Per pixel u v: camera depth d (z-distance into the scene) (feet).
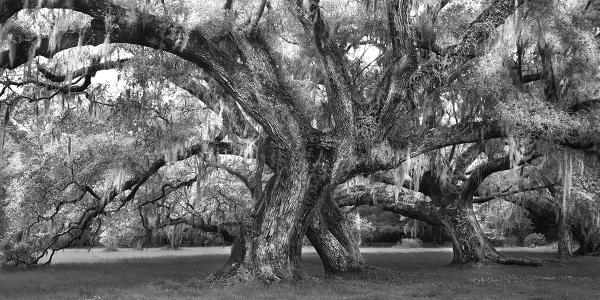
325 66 46.55
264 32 51.44
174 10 43.60
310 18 45.73
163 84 60.80
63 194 75.15
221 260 85.71
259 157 54.34
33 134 74.43
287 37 60.03
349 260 60.39
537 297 38.75
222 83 46.19
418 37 55.06
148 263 78.38
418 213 79.51
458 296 39.55
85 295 39.14
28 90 60.34
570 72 58.08
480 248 75.05
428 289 44.06
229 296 37.04
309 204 46.68
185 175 83.10
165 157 61.36
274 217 45.88
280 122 46.03
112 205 85.76
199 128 63.57
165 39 43.29
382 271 61.82
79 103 61.46
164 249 134.00
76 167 71.15
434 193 77.97
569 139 57.36
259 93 45.60
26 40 41.68
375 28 59.26
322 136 46.75
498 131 54.95
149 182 75.66
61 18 41.96
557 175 75.36
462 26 61.93
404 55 46.80
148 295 38.37
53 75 57.62
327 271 60.29
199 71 59.62
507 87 59.41
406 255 106.32
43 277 55.47
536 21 56.54
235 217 89.97
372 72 66.54
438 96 63.41
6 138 76.74
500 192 87.20
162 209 87.10
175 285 44.98
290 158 46.21
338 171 46.24
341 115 46.47
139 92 60.18
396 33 46.55
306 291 40.52
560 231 96.32
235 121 60.39
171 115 60.90
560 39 56.39
